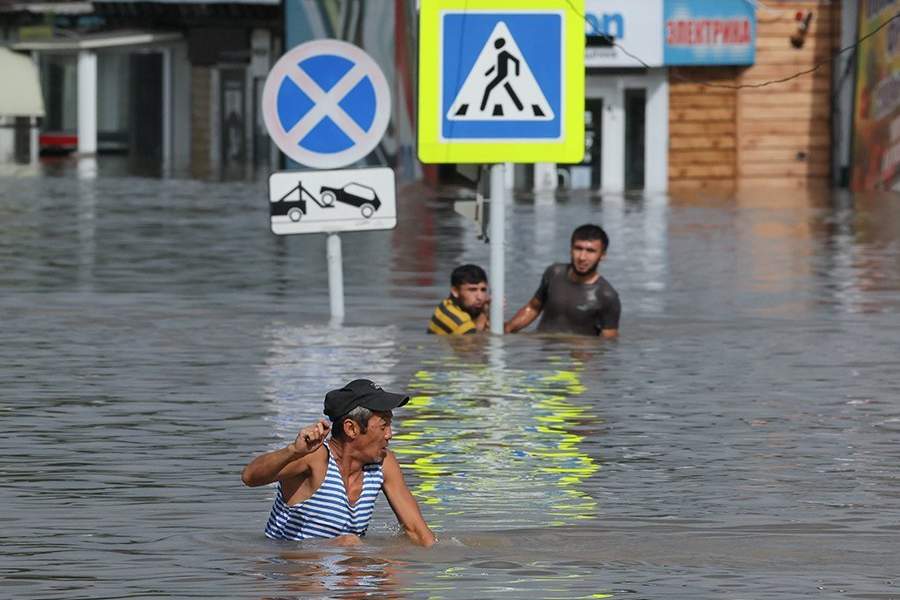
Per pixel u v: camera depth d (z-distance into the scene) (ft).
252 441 81.56
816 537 64.13
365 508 63.10
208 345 112.57
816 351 112.47
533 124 112.57
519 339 115.85
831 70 343.67
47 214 232.12
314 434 61.16
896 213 256.32
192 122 433.07
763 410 91.40
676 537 63.93
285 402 92.07
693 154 343.46
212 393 94.58
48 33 415.23
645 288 150.41
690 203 281.13
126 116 458.50
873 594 56.49
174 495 70.28
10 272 156.87
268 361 106.01
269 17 404.36
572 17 112.27
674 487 72.59
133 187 297.33
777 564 60.39
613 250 188.96
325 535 62.64
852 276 161.38
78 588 56.65
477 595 56.03
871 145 329.72
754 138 343.67
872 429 86.17
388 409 62.28
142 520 66.03
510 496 70.59
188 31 413.80
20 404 90.84
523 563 60.13
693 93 342.44
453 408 90.89
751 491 71.97
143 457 77.71
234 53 407.85
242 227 213.25
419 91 112.06
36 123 417.28
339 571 58.65
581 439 82.99
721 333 120.57
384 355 108.88
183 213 236.43
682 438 83.51
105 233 201.67
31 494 70.44
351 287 148.36
